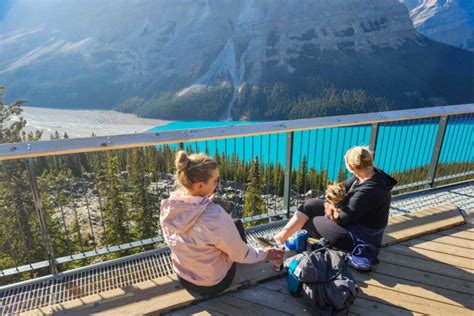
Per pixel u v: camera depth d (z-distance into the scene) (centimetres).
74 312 201
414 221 298
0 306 222
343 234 242
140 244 290
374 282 224
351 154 240
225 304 205
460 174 453
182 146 269
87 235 1048
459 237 280
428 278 228
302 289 201
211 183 184
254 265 236
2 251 830
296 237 252
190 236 181
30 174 234
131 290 218
